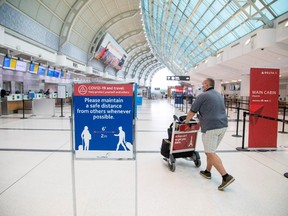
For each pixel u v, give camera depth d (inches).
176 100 681.6
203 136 117.1
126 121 81.7
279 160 159.8
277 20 423.5
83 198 99.2
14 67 457.7
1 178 119.9
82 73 945.5
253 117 185.2
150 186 112.7
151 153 173.8
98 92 81.0
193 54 1053.8
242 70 808.3
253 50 488.4
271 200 100.3
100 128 81.8
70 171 131.0
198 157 143.7
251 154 174.6
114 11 853.2
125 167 139.5
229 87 1414.9
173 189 110.0
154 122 352.8
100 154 82.5
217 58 750.5
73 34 716.7
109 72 1321.4
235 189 111.2
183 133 140.7
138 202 96.7
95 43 913.5
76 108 81.5
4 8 385.1
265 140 187.3
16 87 607.5
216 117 112.5
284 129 309.1
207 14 615.2
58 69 673.0
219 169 110.6
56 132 250.2
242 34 592.4
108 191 106.4
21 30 444.5
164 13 711.1
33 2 459.2
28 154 164.2
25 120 345.7
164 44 1233.4
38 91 691.4
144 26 909.2
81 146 82.3
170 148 139.3
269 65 652.7
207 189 110.8
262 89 185.2
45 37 552.7
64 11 583.2
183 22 722.2
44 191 105.1
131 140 82.0
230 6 516.1
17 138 217.9
